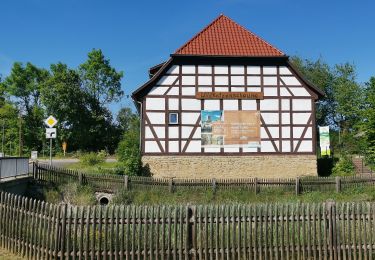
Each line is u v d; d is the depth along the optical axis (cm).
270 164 2233
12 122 5406
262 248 861
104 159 3559
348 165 2436
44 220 852
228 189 1888
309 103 2264
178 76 2252
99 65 5806
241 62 2269
